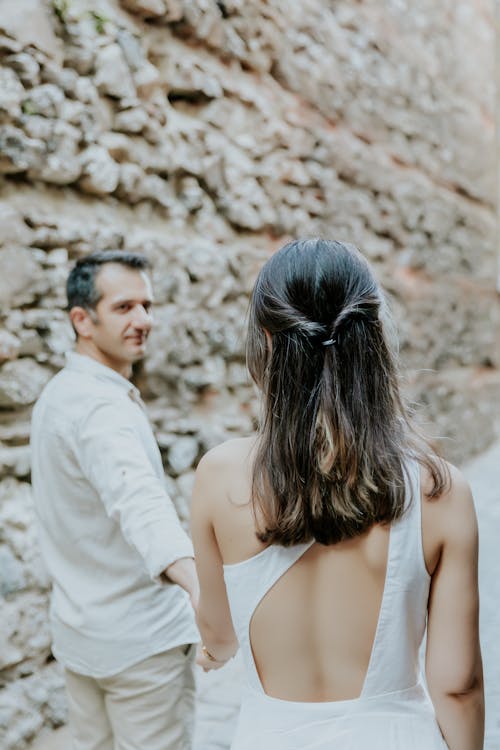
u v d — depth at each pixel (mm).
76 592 1667
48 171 2797
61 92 2873
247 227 4188
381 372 1009
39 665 2580
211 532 1082
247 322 1084
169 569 1438
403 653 985
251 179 4234
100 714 1753
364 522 961
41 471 1696
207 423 3729
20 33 2664
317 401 981
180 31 3713
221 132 4000
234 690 2885
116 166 3154
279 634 1011
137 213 3424
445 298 7387
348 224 5438
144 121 3324
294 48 4820
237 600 1033
